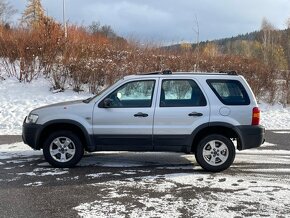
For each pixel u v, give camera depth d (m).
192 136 7.41
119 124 7.49
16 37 19.69
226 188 6.45
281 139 11.24
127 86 7.63
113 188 6.44
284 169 7.71
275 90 19.45
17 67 18.72
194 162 8.27
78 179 6.95
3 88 17.48
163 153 9.16
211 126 7.41
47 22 20.36
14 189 6.37
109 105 7.51
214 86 7.53
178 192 6.23
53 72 18.05
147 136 7.46
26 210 5.42
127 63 19.16
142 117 7.45
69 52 18.97
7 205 5.62
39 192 6.22
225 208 5.52
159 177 7.10
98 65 18.17
